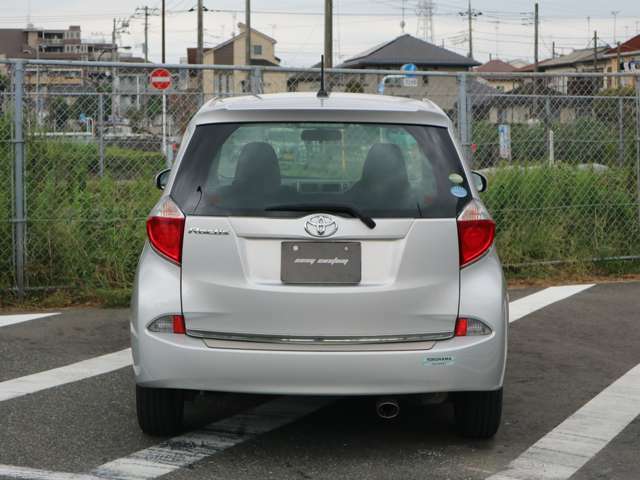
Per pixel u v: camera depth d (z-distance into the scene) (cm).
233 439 612
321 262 539
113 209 1138
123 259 1130
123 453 580
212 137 568
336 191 551
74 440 607
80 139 1136
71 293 1114
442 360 537
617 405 708
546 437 624
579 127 1355
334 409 688
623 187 1384
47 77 1122
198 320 542
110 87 1150
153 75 1162
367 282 540
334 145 564
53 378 770
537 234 1330
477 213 556
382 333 538
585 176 1358
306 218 540
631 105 1375
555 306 1123
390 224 541
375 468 557
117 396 717
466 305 545
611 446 605
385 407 560
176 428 611
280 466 559
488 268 557
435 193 555
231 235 541
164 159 1165
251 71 1166
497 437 624
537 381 781
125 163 1152
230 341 541
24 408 682
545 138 1342
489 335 547
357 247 540
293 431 631
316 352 532
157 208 559
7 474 538
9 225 1107
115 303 1088
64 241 1113
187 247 546
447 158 569
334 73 1209
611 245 1368
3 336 930
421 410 689
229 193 550
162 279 548
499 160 1324
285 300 534
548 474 549
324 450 591
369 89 1229
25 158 1102
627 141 1379
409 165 562
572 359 862
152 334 545
